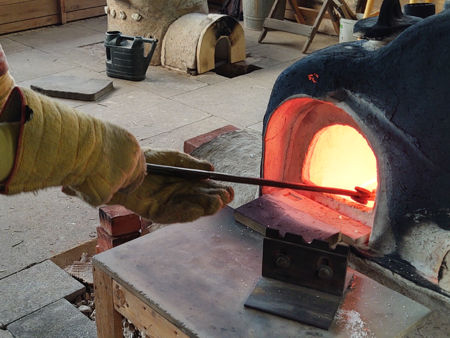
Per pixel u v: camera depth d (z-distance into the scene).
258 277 1.92
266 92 5.66
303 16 7.82
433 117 1.71
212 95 5.59
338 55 1.92
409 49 1.71
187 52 6.08
